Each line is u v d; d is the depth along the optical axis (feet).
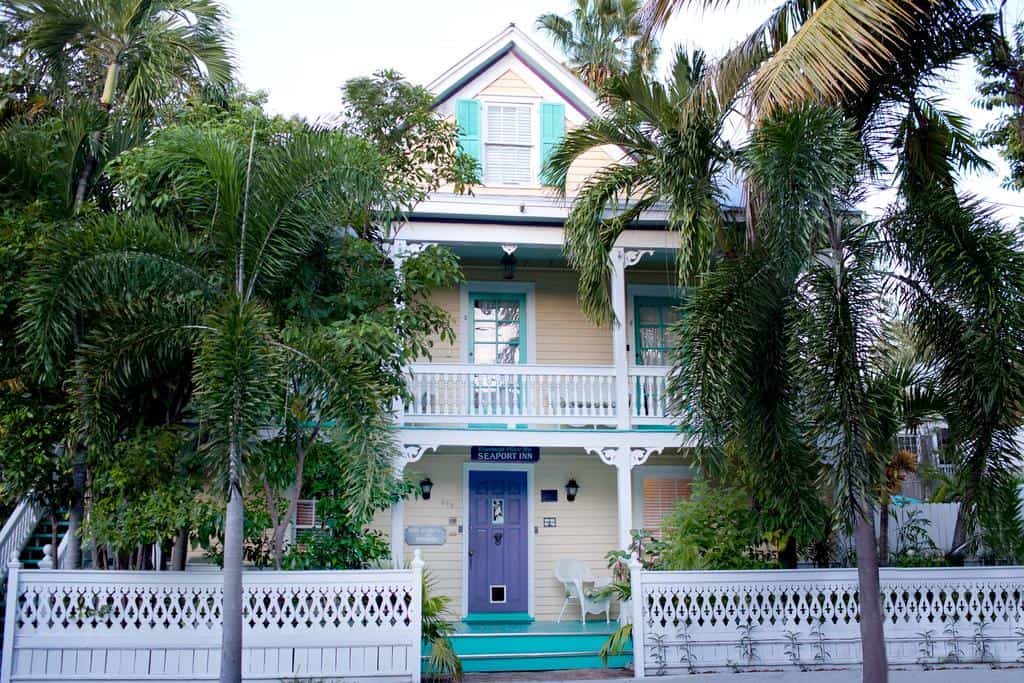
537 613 45.19
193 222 28.48
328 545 33.86
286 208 26.55
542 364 46.37
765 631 33.04
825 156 23.84
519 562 45.85
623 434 41.09
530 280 48.34
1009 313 25.45
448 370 41.16
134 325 26.14
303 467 33.14
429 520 45.57
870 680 25.58
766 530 35.12
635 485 47.26
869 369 25.96
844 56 25.18
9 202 30.68
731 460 35.83
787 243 24.04
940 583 34.01
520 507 46.42
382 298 34.01
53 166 31.65
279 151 26.45
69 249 24.36
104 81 42.80
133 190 29.50
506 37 47.39
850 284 26.43
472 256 46.62
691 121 31.45
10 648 28.94
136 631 29.55
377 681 30.27
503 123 47.60
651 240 43.24
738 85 30.58
